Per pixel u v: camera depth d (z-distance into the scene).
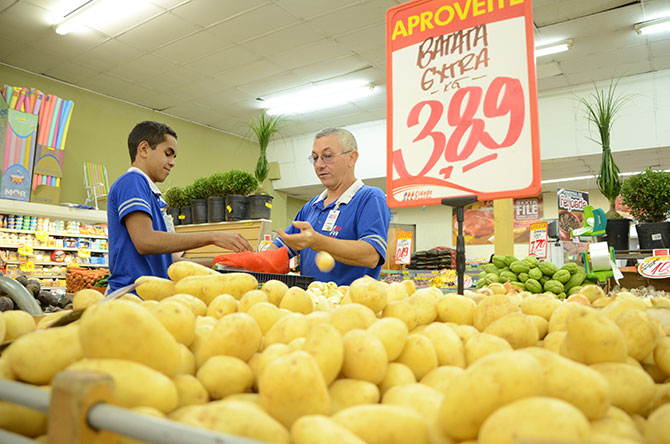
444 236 11.03
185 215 4.61
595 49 6.16
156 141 2.07
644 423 0.50
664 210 3.16
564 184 9.64
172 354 0.49
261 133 4.44
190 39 6.00
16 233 5.75
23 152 5.84
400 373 0.57
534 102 1.08
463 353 0.66
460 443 0.42
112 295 0.81
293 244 1.61
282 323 0.69
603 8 5.25
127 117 8.06
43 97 6.18
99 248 6.48
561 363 0.45
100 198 7.10
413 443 0.42
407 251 3.57
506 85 1.12
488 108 1.14
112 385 0.36
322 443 0.37
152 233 1.81
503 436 0.35
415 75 1.27
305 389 0.44
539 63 6.57
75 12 5.38
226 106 8.34
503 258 3.27
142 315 0.48
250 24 5.64
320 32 5.81
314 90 7.62
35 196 5.98
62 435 0.34
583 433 0.34
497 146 1.11
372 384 0.53
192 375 0.58
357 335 0.56
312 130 9.73
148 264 1.91
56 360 0.50
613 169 3.40
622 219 3.06
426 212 11.34
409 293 1.07
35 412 0.47
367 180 9.45
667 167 8.09
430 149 1.21
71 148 7.25
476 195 1.11
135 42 6.07
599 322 0.55
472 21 1.19
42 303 2.69
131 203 1.81
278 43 6.10
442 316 0.84
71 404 0.34
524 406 0.36
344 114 8.73
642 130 6.96
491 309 0.78
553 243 4.86
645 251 2.71
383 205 1.95
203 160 9.28
